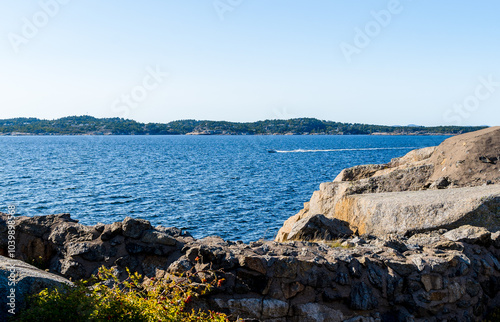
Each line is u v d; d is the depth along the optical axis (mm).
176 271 6203
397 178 14203
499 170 13016
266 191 43594
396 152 132000
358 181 14266
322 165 78812
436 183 13398
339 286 6488
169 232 7262
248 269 6168
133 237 6711
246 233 26328
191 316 4887
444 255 7172
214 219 29953
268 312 6062
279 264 6250
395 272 6742
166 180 52500
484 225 9586
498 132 14141
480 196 9812
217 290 5984
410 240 8344
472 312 7004
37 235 6949
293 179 54969
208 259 6273
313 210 14555
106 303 4516
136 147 154000
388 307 6641
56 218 7203
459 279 6984
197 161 86438
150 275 6492
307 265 6371
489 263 7516
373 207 11172
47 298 4520
